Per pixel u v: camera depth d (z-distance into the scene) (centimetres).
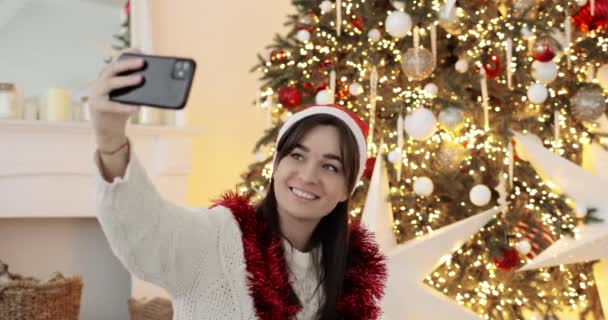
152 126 321
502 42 239
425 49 233
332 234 120
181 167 334
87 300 333
